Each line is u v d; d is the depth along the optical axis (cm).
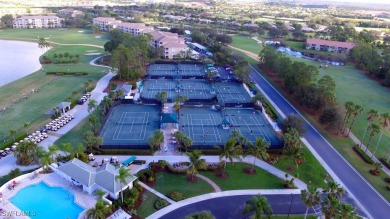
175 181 9044
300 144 10362
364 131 12681
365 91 17662
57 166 9100
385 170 10181
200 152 9150
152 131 12012
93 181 8238
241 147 9800
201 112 13962
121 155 10156
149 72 19838
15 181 8450
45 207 7669
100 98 14962
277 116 13388
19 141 10712
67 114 13088
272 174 9631
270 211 6775
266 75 19988
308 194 7088
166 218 7612
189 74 19775
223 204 8206
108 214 7538
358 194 8912
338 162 10462
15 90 15850
